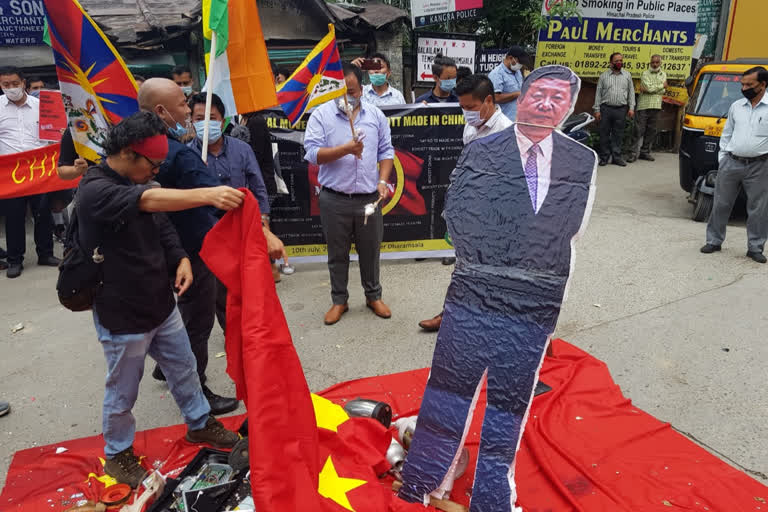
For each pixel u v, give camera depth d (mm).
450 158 5918
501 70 6926
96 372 4230
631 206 8297
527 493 2848
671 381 3857
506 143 2621
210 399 3736
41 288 5836
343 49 9852
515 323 2518
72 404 3836
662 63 12234
